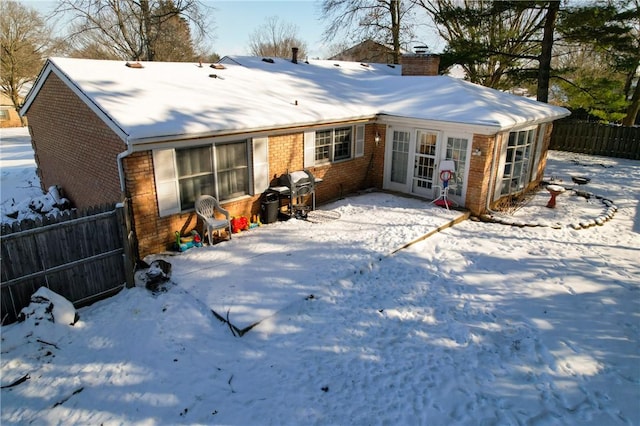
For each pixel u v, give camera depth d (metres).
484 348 5.59
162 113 7.96
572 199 12.74
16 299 5.76
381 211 10.90
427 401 4.64
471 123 10.27
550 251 8.76
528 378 5.03
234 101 9.78
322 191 11.76
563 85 19.50
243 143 9.41
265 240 8.84
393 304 6.65
